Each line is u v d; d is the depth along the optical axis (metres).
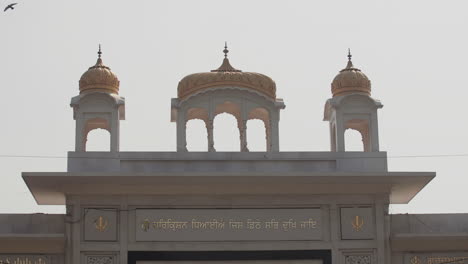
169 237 28.80
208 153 29.52
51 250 28.59
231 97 30.42
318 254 29.03
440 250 29.66
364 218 29.36
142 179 28.17
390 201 32.16
